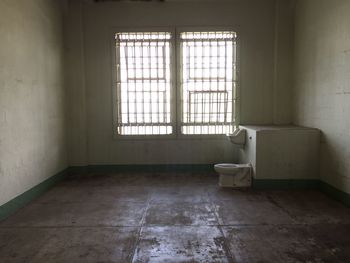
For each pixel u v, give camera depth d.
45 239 2.87
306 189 4.46
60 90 5.14
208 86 5.42
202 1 5.31
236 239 2.84
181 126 5.49
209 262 2.44
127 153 5.54
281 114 5.42
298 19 5.06
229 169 4.47
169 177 5.22
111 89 5.45
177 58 5.37
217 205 3.79
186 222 3.25
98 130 5.52
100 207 3.75
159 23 5.35
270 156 4.41
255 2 5.31
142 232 3.01
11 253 2.61
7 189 3.45
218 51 5.36
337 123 3.89
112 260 2.48
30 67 4.06
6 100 3.45
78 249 2.67
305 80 4.81
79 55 5.34
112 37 5.36
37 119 4.25
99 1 5.30
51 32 4.79
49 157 4.64
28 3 4.02
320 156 4.39
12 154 3.57
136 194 4.28
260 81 5.43
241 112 5.48
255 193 4.29
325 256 2.51
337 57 3.84
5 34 3.45
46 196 4.21
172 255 2.55
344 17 3.66
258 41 5.37
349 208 3.64
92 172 5.57
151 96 5.44
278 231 3.00
